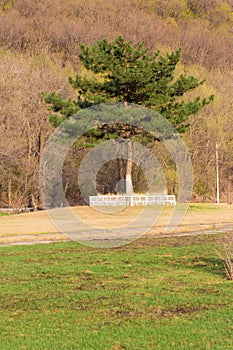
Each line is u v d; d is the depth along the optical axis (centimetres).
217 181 4688
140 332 854
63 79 4522
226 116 5144
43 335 846
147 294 1115
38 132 4075
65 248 1875
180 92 3353
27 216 2917
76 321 923
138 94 3203
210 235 2244
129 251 1772
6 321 928
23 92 4250
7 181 4241
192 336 833
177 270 1391
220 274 1326
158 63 3325
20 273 1375
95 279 1284
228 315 948
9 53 4994
